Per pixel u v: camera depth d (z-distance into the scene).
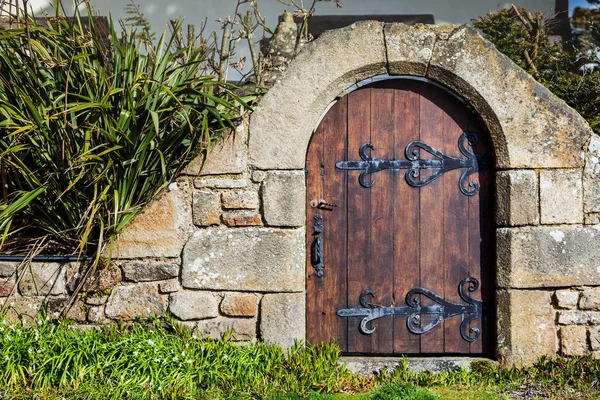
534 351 4.50
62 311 4.53
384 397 3.88
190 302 4.49
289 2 7.92
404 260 4.70
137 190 4.61
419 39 4.50
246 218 4.51
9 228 4.53
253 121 4.51
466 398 4.04
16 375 3.93
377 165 4.69
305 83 4.50
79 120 4.57
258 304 4.52
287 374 4.21
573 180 4.50
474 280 4.69
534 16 7.48
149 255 4.52
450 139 4.70
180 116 4.59
